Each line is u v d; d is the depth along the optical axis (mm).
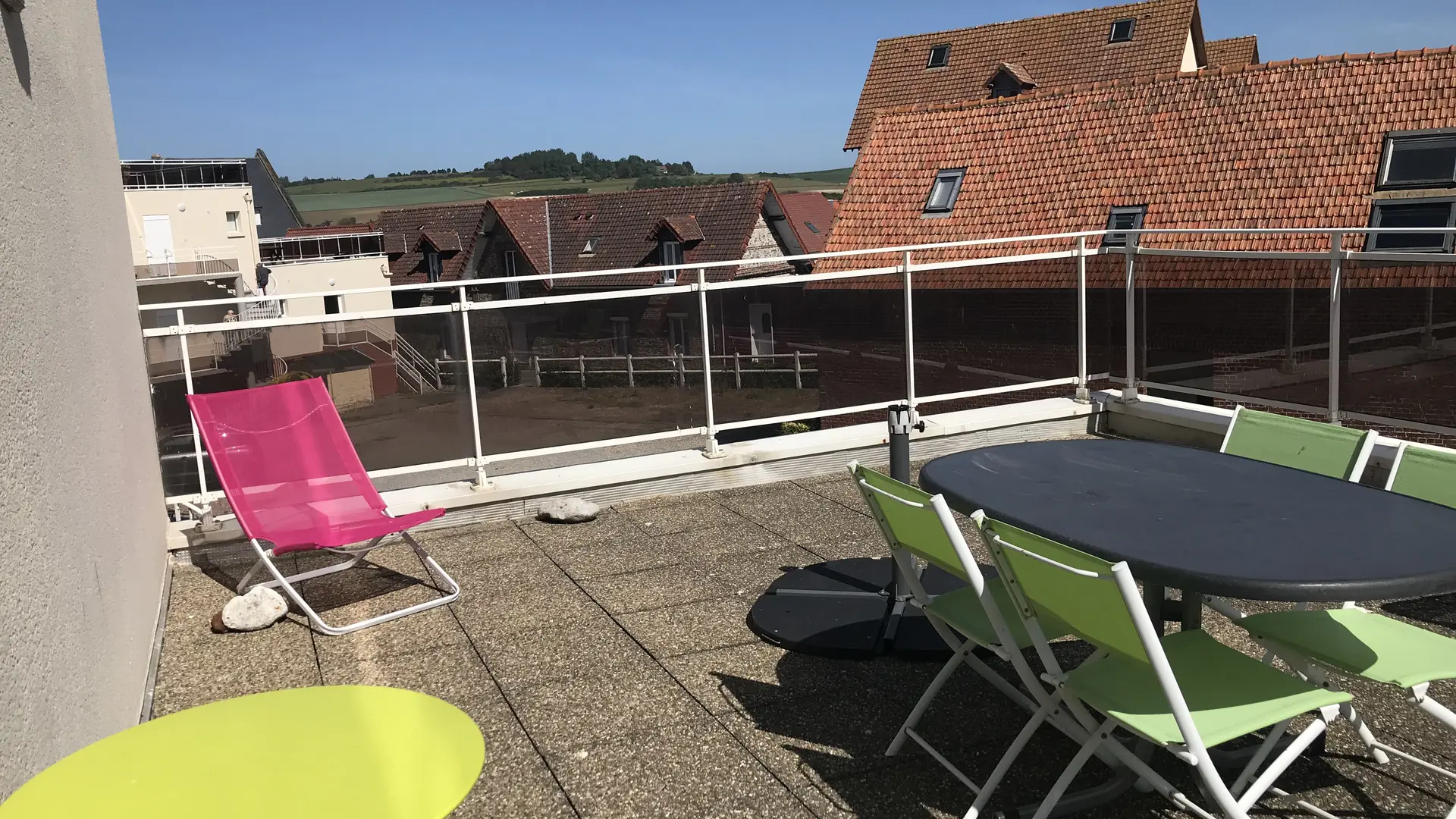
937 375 7020
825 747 3279
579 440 6199
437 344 5844
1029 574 2586
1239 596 2367
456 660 4055
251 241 57250
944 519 2756
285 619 4559
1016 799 2945
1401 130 17922
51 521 2777
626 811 2973
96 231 4410
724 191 38469
